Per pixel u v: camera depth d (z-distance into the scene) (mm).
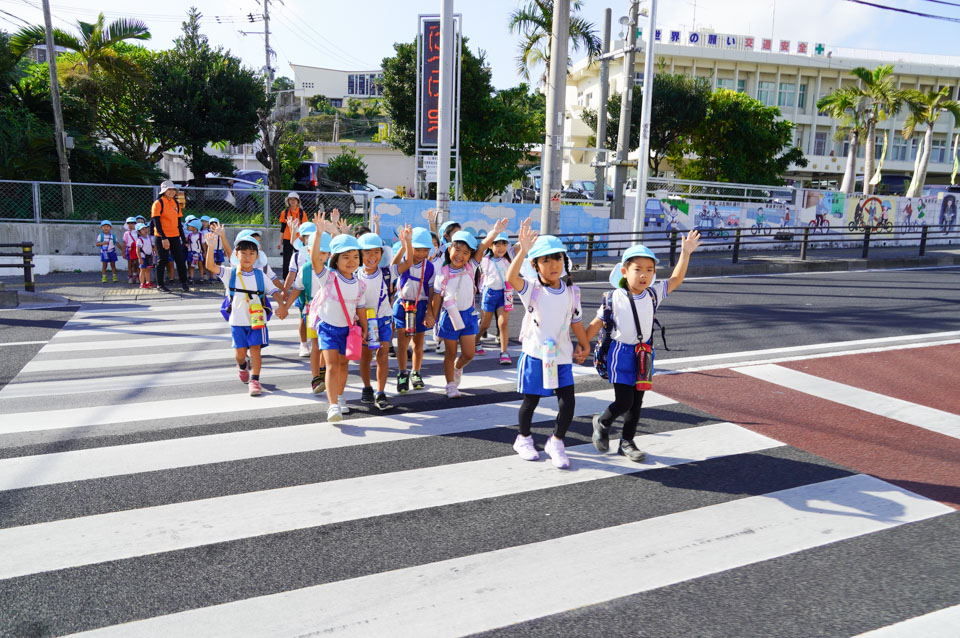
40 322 9688
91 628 2770
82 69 21125
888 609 2969
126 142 23938
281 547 3447
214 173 24656
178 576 3164
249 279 6137
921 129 51844
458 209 17578
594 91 46219
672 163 32688
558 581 3166
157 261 13617
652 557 3400
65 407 5762
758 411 5836
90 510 3824
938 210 24234
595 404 6012
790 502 4066
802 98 49938
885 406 5996
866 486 4312
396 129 24500
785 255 19203
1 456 4617
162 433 5125
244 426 5316
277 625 2801
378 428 5320
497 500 4051
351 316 5270
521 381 4598
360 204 19641
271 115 27672
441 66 12359
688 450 4922
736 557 3412
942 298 12422
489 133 22656
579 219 19016
